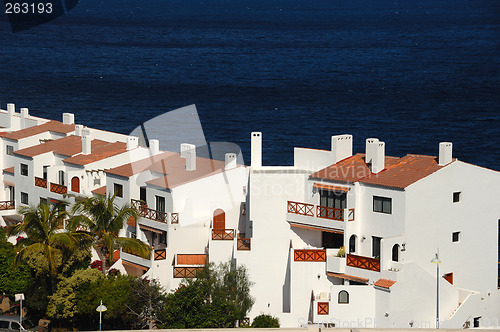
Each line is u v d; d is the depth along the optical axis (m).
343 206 109.69
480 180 110.19
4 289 115.31
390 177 106.44
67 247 111.06
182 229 116.19
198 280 104.75
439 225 106.81
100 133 147.75
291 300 107.44
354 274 104.19
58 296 108.00
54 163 143.12
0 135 150.62
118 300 104.69
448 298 103.94
